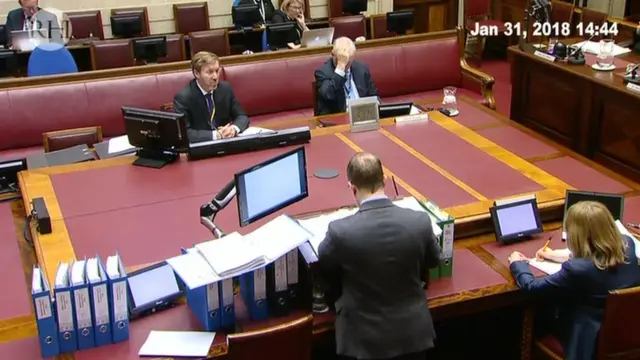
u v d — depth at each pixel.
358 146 4.50
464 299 3.11
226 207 3.68
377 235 2.68
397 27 8.41
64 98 5.63
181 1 8.71
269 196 3.35
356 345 2.72
